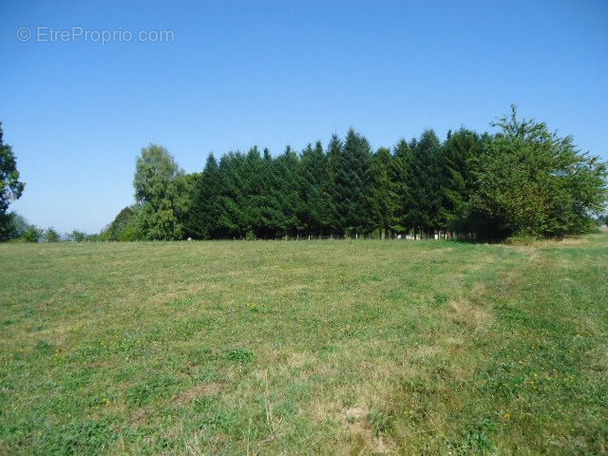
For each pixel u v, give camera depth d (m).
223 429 5.62
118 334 10.34
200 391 6.92
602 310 11.33
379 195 53.59
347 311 12.13
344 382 7.09
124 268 22.94
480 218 37.00
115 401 6.50
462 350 8.61
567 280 15.98
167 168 72.12
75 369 7.98
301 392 6.67
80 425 5.70
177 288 16.59
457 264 21.64
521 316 10.91
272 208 60.78
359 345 9.09
